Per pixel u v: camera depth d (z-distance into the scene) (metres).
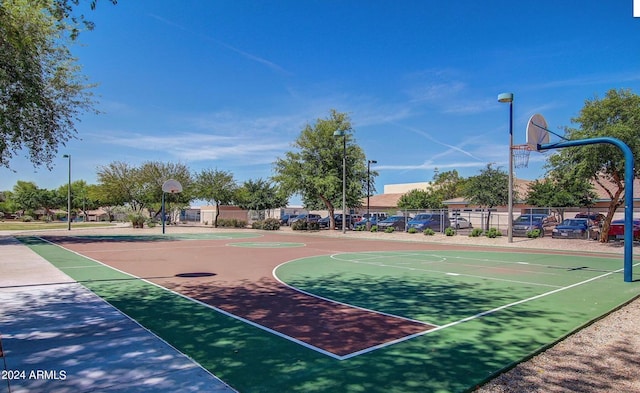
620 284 11.26
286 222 55.75
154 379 4.62
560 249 22.47
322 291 10.12
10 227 46.62
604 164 20.20
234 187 52.34
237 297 9.32
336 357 5.42
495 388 4.55
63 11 7.59
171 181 37.31
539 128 14.07
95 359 5.24
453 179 76.25
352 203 41.62
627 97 19.75
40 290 9.87
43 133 20.81
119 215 67.25
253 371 4.91
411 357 5.44
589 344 6.11
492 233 28.30
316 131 38.72
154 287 10.48
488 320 7.38
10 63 10.50
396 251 21.50
